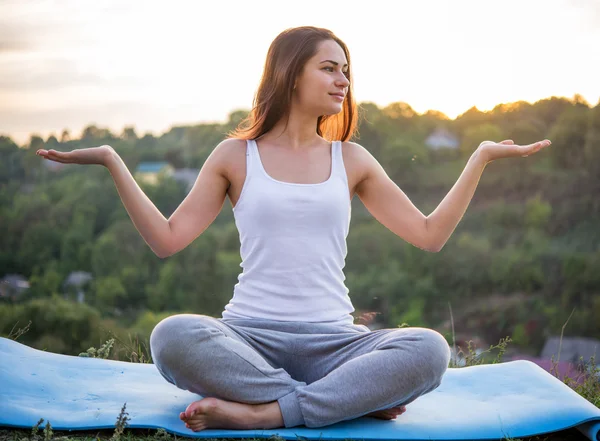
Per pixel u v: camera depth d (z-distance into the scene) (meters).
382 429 2.37
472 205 19.83
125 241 18.28
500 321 17.53
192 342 2.33
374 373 2.35
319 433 2.32
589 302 17.48
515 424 2.40
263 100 2.80
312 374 2.54
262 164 2.71
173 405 2.54
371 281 19.66
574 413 2.41
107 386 2.73
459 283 18.95
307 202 2.62
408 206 2.81
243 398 2.34
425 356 2.35
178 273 18.98
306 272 2.60
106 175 18.58
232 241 20.05
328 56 2.74
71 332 12.17
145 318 16.80
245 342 2.51
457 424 2.41
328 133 3.02
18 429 2.33
